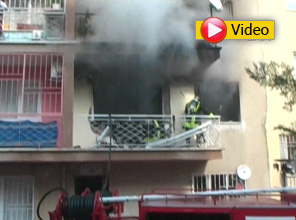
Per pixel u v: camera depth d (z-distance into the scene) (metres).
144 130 10.92
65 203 6.40
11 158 10.05
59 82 11.20
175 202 6.50
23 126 10.27
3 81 11.21
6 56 10.73
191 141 10.91
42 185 11.01
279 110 12.07
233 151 11.76
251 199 7.13
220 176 11.62
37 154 10.14
